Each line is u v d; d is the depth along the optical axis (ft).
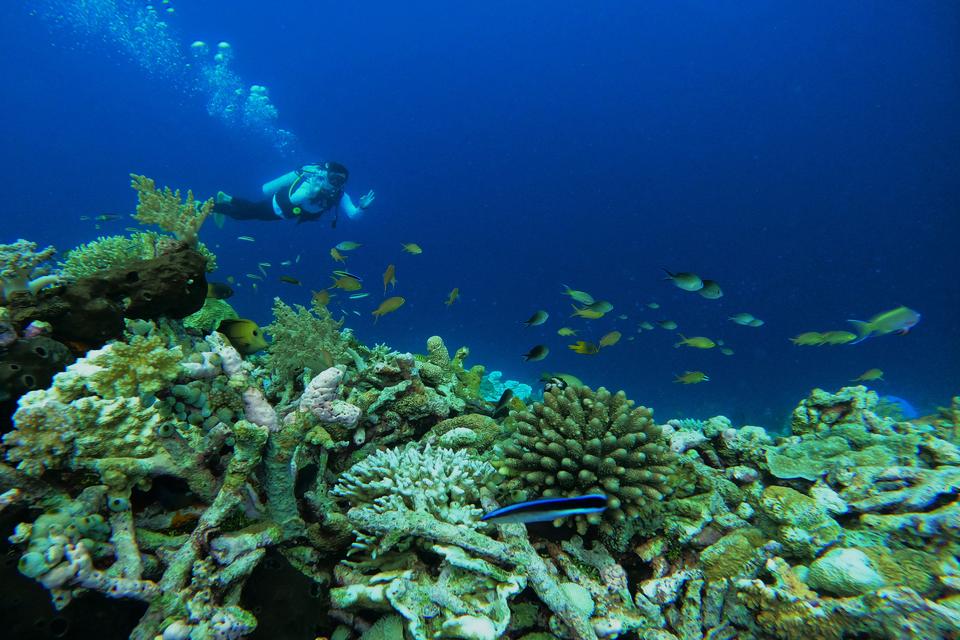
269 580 8.00
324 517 9.38
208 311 18.58
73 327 9.50
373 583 8.75
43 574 5.66
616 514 9.83
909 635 7.73
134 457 7.16
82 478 7.07
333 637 8.79
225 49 192.13
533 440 10.88
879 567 9.18
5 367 7.68
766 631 9.19
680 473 11.97
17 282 9.90
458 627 7.74
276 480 8.38
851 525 10.99
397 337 167.02
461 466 11.02
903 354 160.45
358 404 13.76
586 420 11.25
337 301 27.20
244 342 14.61
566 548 10.38
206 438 8.16
